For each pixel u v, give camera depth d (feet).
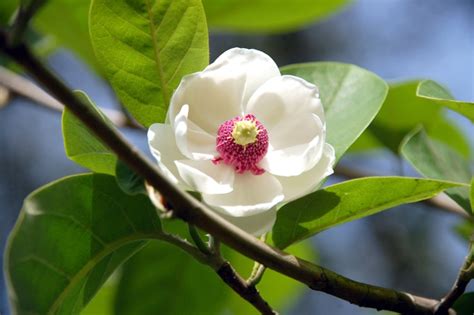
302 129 3.23
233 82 3.22
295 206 3.27
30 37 4.49
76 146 3.23
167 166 3.15
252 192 3.20
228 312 3.97
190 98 3.21
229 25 4.33
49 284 3.10
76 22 4.20
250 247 3.08
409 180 3.22
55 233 3.13
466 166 3.76
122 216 3.20
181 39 3.24
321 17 4.35
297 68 3.48
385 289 3.20
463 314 3.49
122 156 2.92
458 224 4.06
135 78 3.24
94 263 3.17
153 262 3.76
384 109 4.10
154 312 3.79
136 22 3.23
